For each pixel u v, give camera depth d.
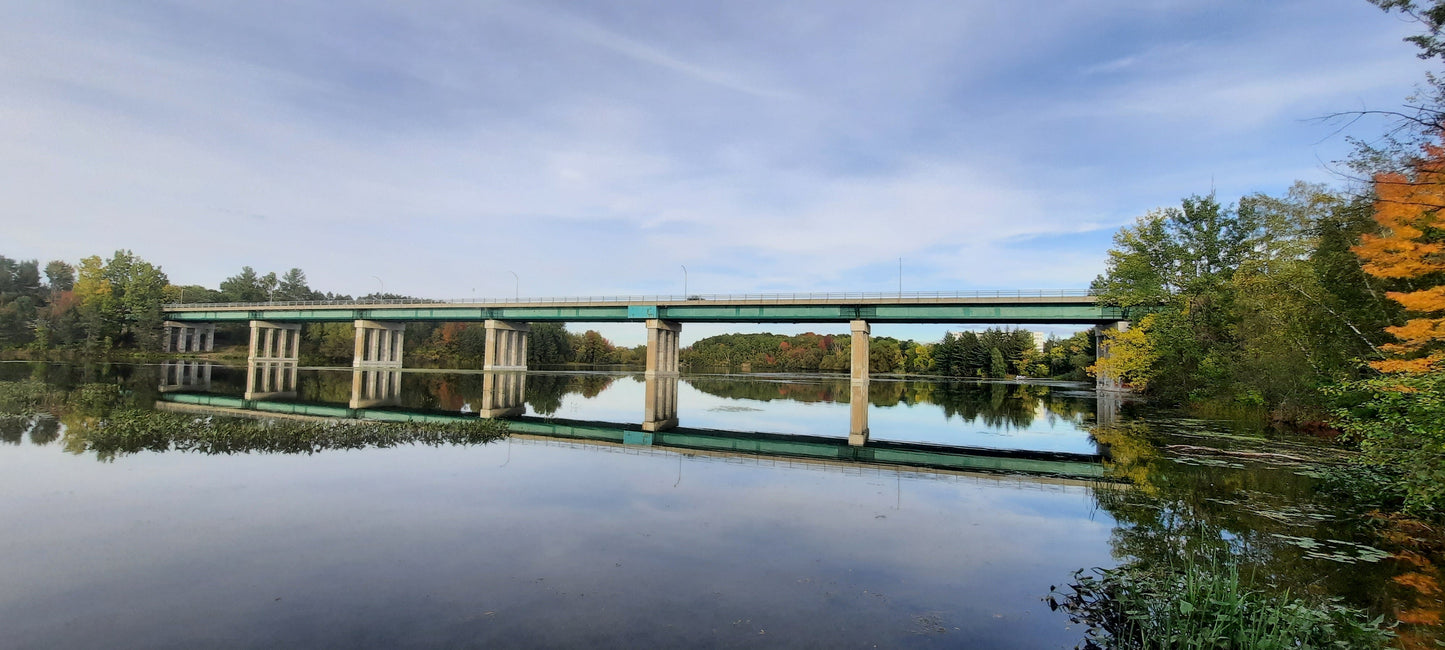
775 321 79.06
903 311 69.44
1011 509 14.45
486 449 21.80
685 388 70.00
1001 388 79.12
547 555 10.41
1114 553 11.21
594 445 24.00
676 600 8.69
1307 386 28.03
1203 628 7.80
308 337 135.50
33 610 7.97
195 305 111.19
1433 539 12.23
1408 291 19.41
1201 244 43.97
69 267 134.00
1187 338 42.56
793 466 20.14
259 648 7.11
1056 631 8.02
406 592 8.77
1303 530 12.81
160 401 35.12
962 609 8.62
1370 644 7.78
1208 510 14.48
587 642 7.38
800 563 10.32
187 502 13.27
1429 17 10.81
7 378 48.06
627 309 82.50
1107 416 39.34
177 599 8.40
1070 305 62.84
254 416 30.00
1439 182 12.77
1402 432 14.67
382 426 26.25
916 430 33.16
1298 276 28.72
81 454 18.08
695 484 16.55
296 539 10.99
